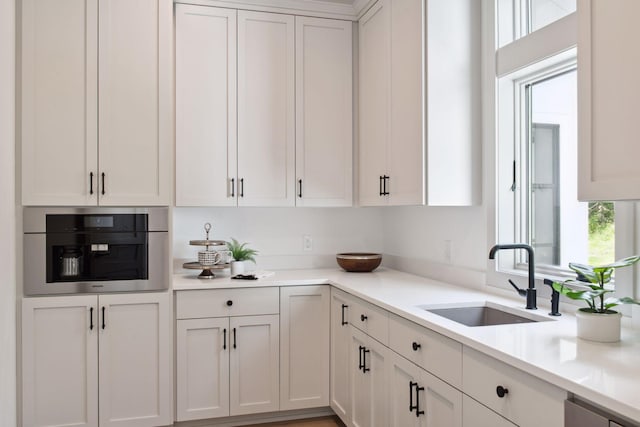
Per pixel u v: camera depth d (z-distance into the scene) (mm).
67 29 2605
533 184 2338
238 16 3119
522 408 1342
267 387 2922
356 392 2586
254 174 3141
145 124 2693
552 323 1755
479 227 2545
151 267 2713
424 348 1862
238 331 2867
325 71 3279
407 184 2561
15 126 2520
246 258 3232
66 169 2592
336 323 2912
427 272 3047
